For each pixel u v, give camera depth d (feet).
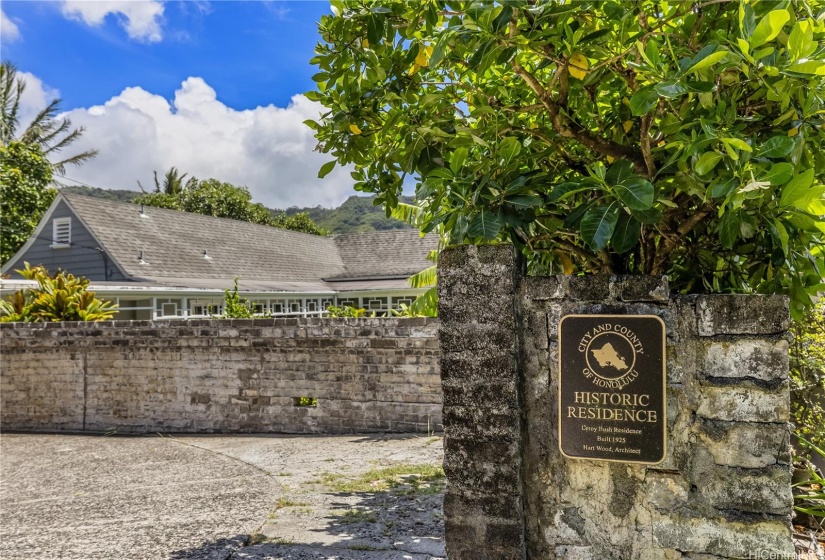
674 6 7.57
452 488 7.91
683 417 7.09
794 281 8.23
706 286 9.25
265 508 14.80
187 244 55.98
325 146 10.08
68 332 28.04
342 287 61.41
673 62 7.07
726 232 6.73
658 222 7.72
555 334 7.66
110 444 24.59
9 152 66.23
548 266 10.99
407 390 23.76
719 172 6.56
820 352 13.26
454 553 7.89
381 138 10.14
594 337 7.42
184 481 18.01
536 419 7.76
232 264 57.41
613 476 7.39
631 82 8.14
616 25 8.15
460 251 7.92
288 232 75.10
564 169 9.97
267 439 24.11
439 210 9.87
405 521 13.37
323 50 9.43
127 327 27.27
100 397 27.84
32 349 28.73
